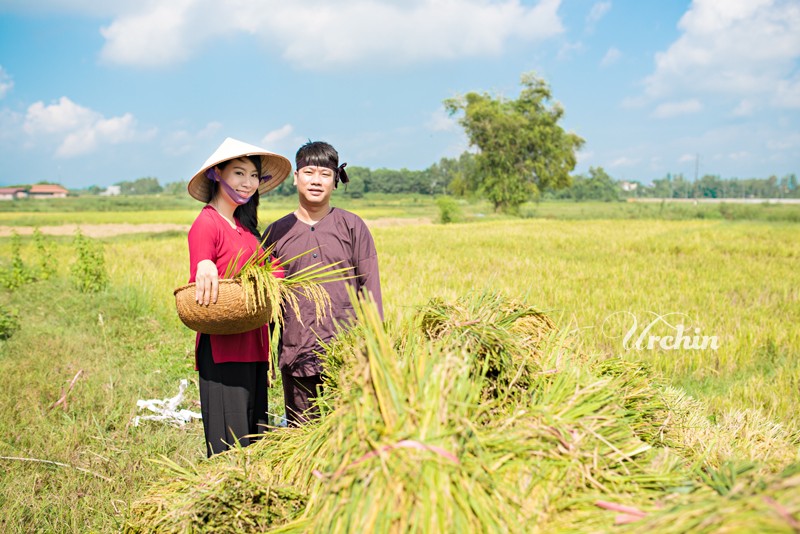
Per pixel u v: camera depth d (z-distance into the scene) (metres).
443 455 1.65
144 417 4.50
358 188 130.00
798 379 5.30
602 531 1.49
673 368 5.66
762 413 4.36
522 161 53.91
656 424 2.42
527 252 16.61
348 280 3.32
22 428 4.29
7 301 9.83
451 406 1.79
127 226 47.06
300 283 2.92
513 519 1.61
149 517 2.21
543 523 1.62
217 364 3.13
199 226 3.01
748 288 10.33
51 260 14.10
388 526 1.55
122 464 3.69
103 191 192.50
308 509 1.91
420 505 1.56
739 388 5.04
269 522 2.02
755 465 1.85
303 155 3.21
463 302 2.65
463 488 1.61
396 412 1.77
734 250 16.95
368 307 1.99
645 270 12.26
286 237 3.30
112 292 10.41
